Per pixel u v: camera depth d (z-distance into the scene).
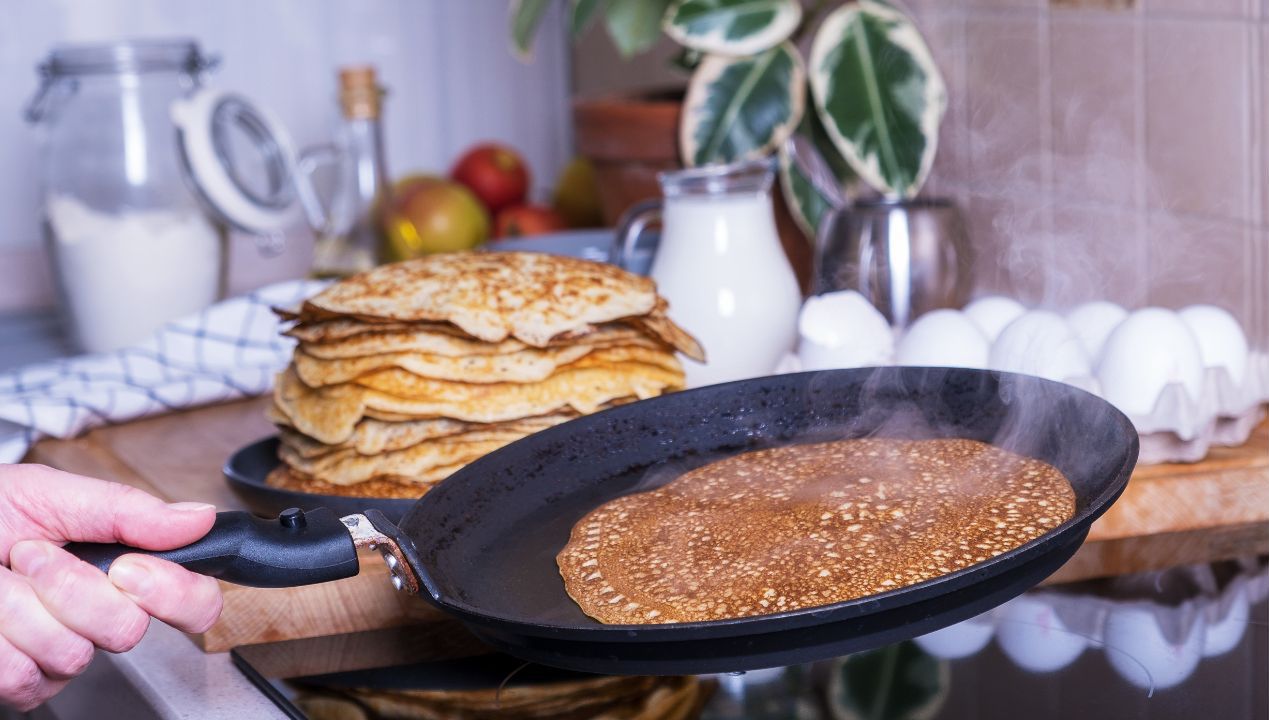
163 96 1.55
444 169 2.15
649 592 0.92
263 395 1.41
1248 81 1.22
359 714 0.94
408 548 0.88
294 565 0.88
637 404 1.05
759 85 1.40
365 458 1.10
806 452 1.05
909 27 1.38
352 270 1.53
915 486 0.98
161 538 0.90
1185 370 1.08
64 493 0.92
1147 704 0.89
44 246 1.58
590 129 1.49
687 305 1.23
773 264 1.24
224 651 1.02
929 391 1.06
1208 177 1.27
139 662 1.02
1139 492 1.06
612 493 1.03
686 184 1.23
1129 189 1.33
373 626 1.03
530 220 1.70
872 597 0.84
